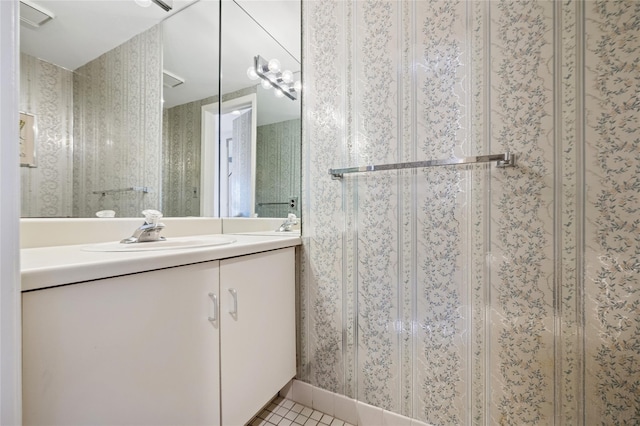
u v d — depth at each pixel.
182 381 0.81
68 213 1.10
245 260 1.05
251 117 1.62
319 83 1.32
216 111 1.69
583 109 0.85
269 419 1.25
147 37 1.39
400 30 1.12
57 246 1.02
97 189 1.19
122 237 1.23
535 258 0.92
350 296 1.24
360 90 1.21
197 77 1.61
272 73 1.53
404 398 1.12
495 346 0.98
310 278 1.34
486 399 0.99
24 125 1.00
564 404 0.88
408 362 1.12
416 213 1.10
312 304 1.33
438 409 1.07
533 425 0.92
